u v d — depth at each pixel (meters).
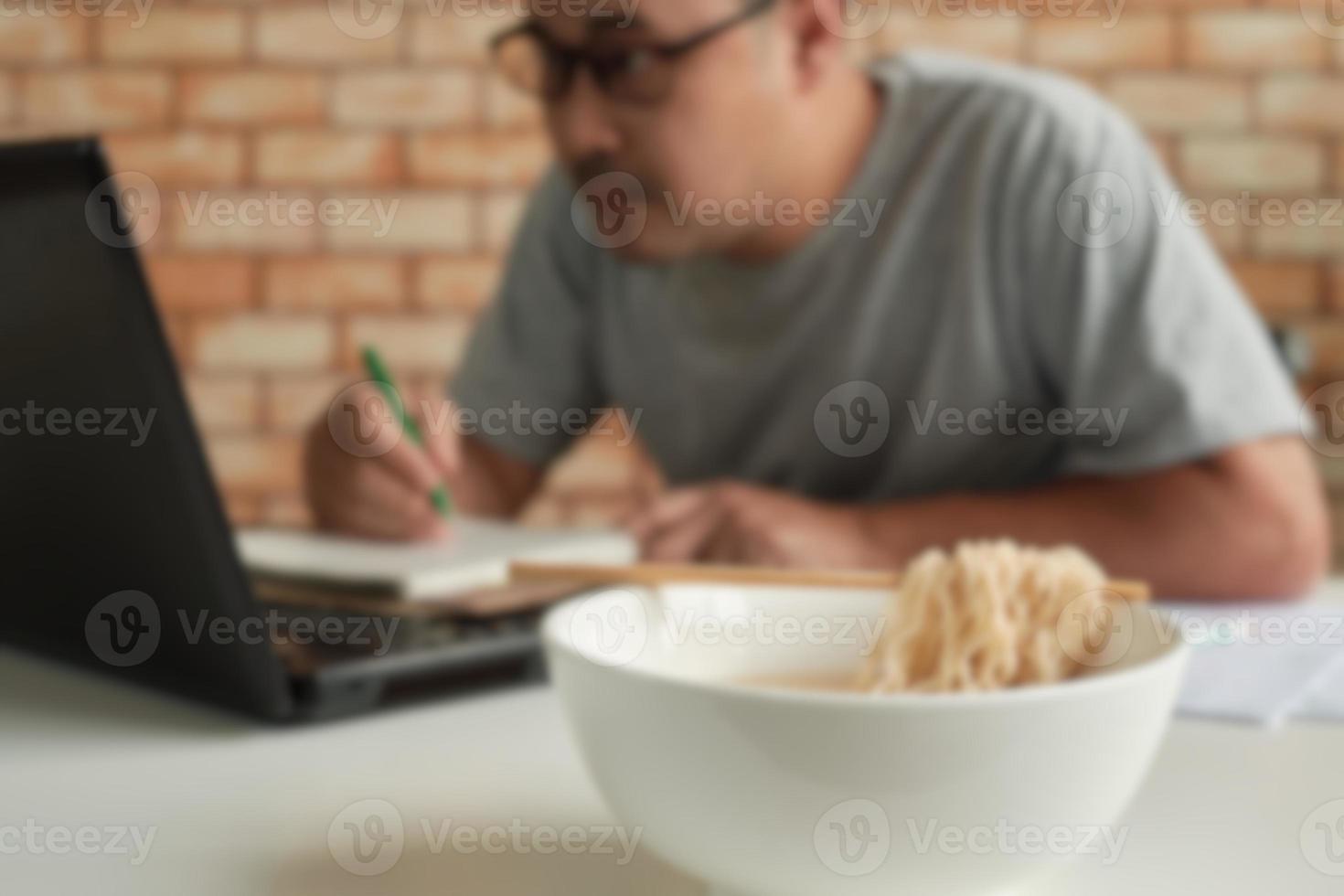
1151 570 1.10
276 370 2.43
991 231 1.27
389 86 2.39
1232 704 0.66
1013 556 0.51
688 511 1.08
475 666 0.69
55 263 0.57
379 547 0.89
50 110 2.38
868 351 1.32
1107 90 2.31
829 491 1.37
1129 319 1.20
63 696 0.71
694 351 1.40
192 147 2.39
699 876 0.43
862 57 2.31
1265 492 1.11
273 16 2.38
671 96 1.18
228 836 0.50
